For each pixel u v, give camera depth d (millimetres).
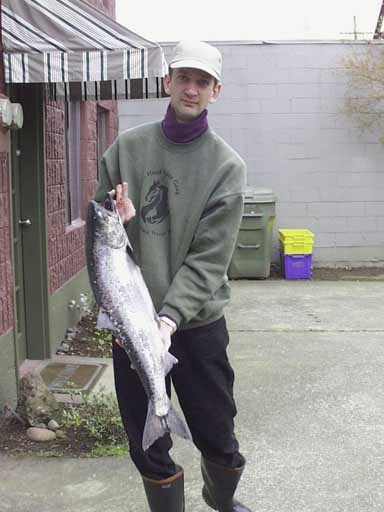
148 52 5227
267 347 7215
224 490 3311
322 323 8352
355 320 8523
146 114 12242
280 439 4766
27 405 4820
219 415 3195
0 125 4879
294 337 7648
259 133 12273
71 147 8406
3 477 4176
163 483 3088
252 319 8602
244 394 5676
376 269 12438
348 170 12352
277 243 12469
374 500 3910
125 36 5457
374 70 12016
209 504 3471
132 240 3064
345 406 5406
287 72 12148
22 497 3949
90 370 6328
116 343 3029
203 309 3039
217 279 2984
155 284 3000
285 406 5402
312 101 12203
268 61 12117
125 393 3061
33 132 6434
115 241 2615
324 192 12406
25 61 5203
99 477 4176
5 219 5016
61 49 5242
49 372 6258
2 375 4930
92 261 2625
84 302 7809
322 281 11508
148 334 2650
